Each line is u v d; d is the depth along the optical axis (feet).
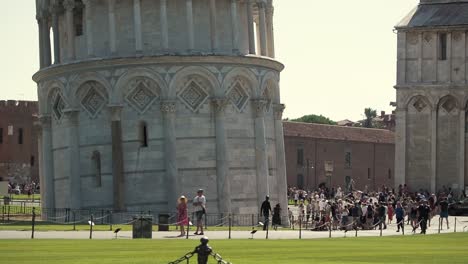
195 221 297.12
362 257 161.89
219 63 308.60
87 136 312.29
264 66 319.27
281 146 329.31
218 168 308.19
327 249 181.27
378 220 293.02
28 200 451.53
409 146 440.86
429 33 439.63
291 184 617.21
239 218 307.99
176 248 177.47
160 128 305.73
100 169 310.45
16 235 220.02
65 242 193.36
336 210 299.58
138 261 148.77
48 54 330.13
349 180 653.30
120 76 306.14
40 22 331.98
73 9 318.04
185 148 306.35
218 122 308.40
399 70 440.86
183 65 305.73
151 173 305.32
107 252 166.50
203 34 313.94
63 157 319.47
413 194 405.80
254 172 316.19
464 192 434.71
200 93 308.81
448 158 438.40
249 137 315.99
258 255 163.32
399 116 440.45
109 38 309.63
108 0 310.45
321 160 635.25
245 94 315.99
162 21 307.37
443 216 293.02
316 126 643.86
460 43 438.81
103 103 310.04
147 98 306.76
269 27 331.77
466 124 437.17
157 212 303.68
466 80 436.76
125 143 307.58
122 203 305.73
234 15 316.60
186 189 305.73
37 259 151.43
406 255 167.32
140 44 306.76
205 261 125.39
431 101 437.99
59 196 322.34
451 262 153.28
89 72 310.04
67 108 314.14
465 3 445.78
